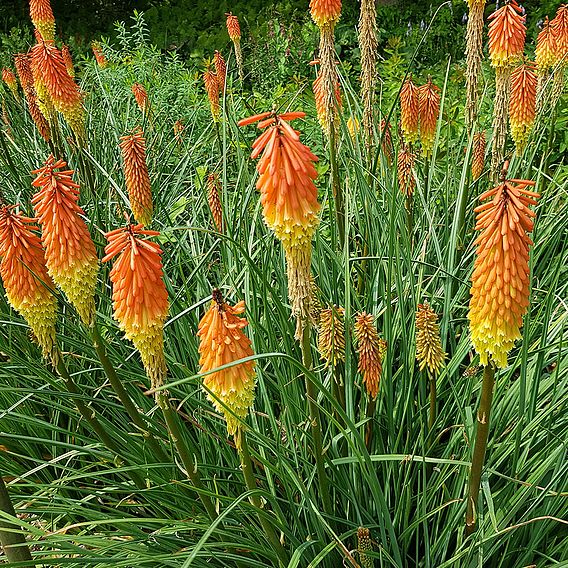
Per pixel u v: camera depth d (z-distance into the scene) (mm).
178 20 16219
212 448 4293
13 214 3107
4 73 8828
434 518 3873
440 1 13688
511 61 4590
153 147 7742
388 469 3756
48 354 3301
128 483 4109
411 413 4016
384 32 13109
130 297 2762
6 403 4707
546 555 3395
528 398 4090
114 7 17406
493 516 3047
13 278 3090
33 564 2865
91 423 3439
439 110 5590
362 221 5688
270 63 12164
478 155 5645
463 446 3992
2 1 16969
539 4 13297
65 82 5547
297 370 4098
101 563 3271
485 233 2605
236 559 3324
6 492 2877
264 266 4434
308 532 3584
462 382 4164
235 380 2771
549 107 6066
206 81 6934
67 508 3609
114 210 6262
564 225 5148
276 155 2453
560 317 4316
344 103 7551
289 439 3914
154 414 4449
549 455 3590
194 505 3658
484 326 2658
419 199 5840
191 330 4832
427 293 4945
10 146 7961
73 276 3002
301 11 15453
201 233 6016
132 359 4965
